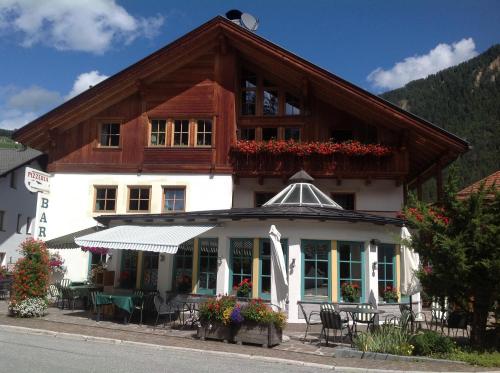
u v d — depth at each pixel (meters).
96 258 22.62
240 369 9.12
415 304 16.16
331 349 11.27
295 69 22.09
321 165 22.03
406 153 21.61
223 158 22.52
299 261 14.83
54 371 8.26
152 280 16.81
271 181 23.23
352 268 15.05
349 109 22.77
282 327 11.87
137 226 16.75
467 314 11.41
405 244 11.68
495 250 10.41
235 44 23.06
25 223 37.97
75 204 23.14
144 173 22.94
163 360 9.65
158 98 23.45
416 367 9.60
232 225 15.55
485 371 9.34
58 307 18.19
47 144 25.03
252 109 24.38
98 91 23.19
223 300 12.16
